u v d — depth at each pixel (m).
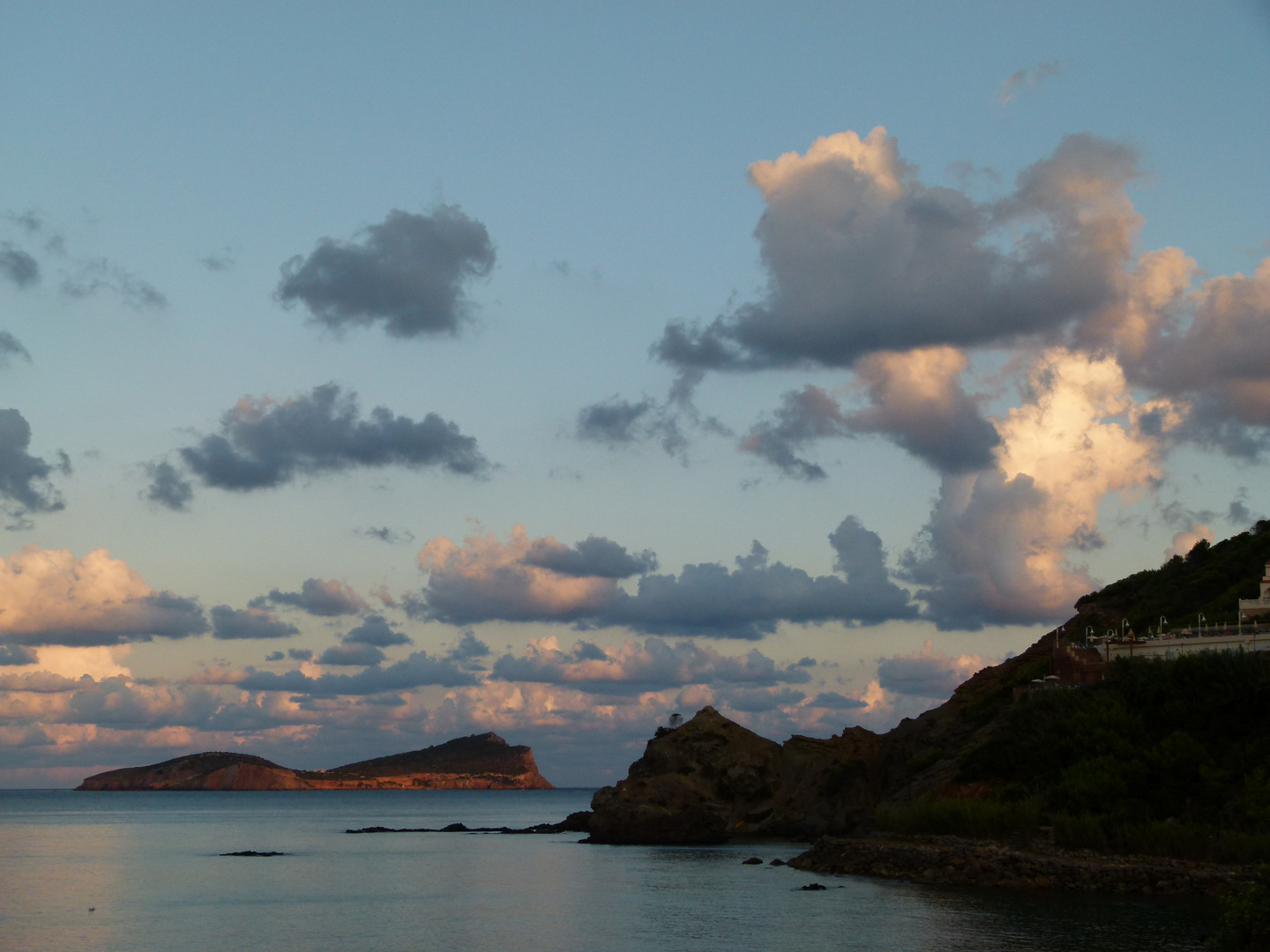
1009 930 88.25
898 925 94.44
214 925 107.44
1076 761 123.88
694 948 90.25
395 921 108.38
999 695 174.75
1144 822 110.62
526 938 97.06
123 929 104.88
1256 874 70.19
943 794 137.50
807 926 96.19
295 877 156.25
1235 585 174.12
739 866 156.75
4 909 120.94
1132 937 83.31
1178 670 124.50
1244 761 111.44
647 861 170.62
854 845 139.50
